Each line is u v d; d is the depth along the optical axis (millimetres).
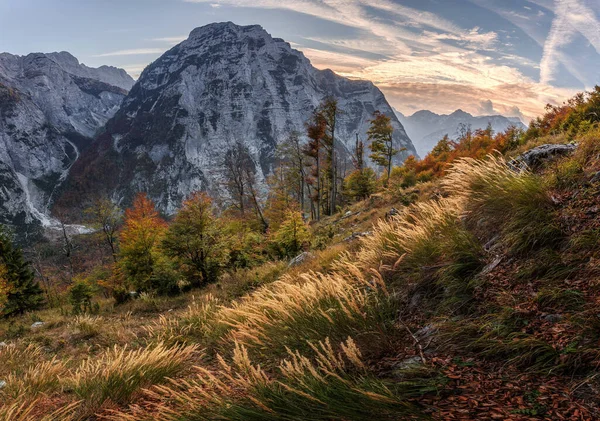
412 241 4914
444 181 5875
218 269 17750
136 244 21656
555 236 3492
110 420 3549
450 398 2100
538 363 2264
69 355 8289
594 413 1744
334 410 2053
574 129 10547
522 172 4699
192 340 6766
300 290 4219
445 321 3143
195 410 2562
